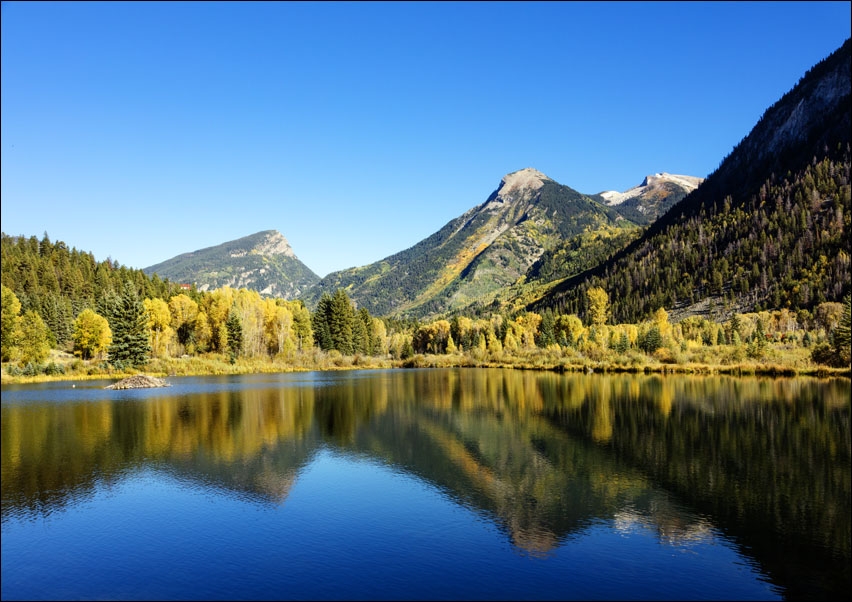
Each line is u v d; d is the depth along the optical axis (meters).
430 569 16.78
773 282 181.50
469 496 23.73
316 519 21.09
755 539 18.80
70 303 129.50
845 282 160.00
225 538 19.30
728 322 158.75
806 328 144.00
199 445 33.78
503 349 131.88
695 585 15.70
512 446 32.97
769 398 50.47
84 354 101.06
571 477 26.27
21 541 19.09
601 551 18.00
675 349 96.44
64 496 23.92
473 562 17.27
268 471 27.89
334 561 17.36
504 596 15.11
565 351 113.69
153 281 181.00
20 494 24.19
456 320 180.25
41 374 81.94
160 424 40.81
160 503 22.91
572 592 15.32
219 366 99.94
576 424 39.66
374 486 25.25
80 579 16.28
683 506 22.09
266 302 129.75
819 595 15.09
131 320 92.19
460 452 31.69
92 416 44.72
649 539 18.94
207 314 122.94
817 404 46.31
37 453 31.66
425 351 181.25
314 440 35.22
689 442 33.09
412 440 35.06
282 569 16.84
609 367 91.06
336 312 133.62
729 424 38.16
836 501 22.34
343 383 76.31
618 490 24.23
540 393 58.91
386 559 17.50
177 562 17.36
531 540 18.95
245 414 45.91
